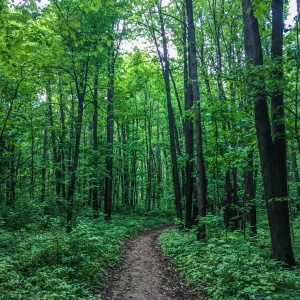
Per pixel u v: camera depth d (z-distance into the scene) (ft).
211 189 70.90
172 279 31.30
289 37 31.45
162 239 55.83
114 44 66.18
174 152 67.72
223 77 28.02
